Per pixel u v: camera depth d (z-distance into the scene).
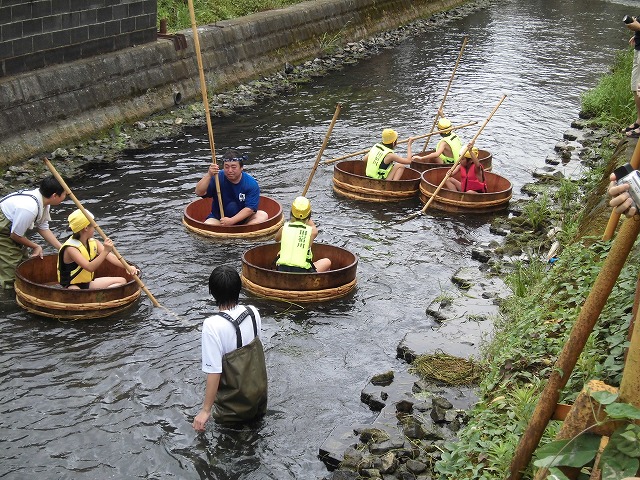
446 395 6.54
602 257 7.17
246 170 12.34
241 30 17.38
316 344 7.52
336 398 6.70
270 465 5.85
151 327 7.65
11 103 11.69
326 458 5.84
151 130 13.82
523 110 16.52
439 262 9.48
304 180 12.01
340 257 8.81
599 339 5.79
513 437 5.08
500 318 7.77
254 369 6.11
